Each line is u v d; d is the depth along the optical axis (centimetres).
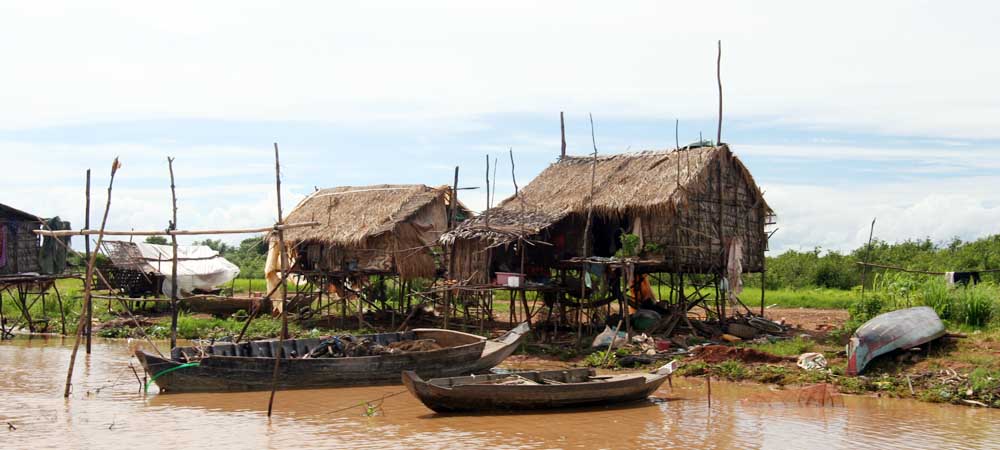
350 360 1853
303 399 1764
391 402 1739
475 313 3384
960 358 1934
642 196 2573
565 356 2364
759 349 2248
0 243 2986
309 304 3519
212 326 3081
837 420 1583
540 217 2692
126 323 3186
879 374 1930
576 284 2739
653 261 2500
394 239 3075
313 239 3189
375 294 3544
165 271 3784
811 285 4581
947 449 1382
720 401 1756
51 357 2411
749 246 2856
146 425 1534
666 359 2216
